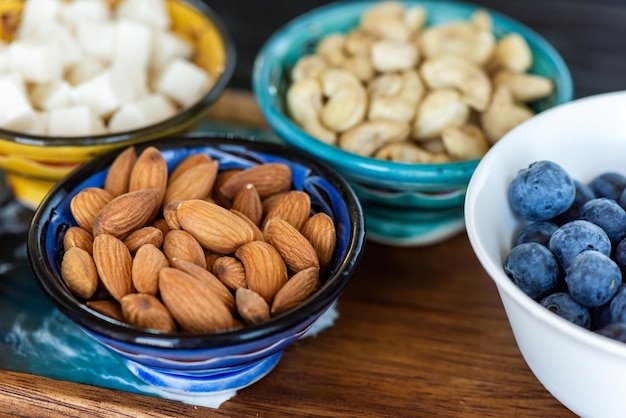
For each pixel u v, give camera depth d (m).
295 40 0.39
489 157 0.29
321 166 0.31
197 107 0.34
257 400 0.30
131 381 0.30
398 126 0.34
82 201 0.30
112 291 0.27
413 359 0.31
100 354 0.31
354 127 0.35
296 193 0.30
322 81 0.36
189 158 0.32
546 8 0.49
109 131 0.35
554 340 0.26
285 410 0.29
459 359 0.31
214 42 0.38
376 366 0.31
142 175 0.30
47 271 0.27
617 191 0.30
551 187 0.29
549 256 0.28
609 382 0.25
